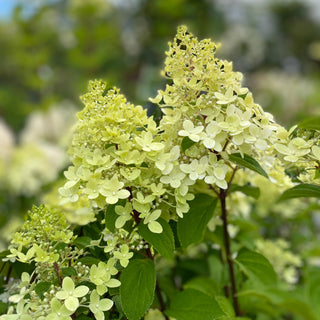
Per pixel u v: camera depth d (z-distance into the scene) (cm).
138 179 51
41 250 46
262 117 54
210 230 77
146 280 52
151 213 50
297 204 123
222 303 71
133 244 56
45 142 180
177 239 63
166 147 54
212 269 91
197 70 54
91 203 59
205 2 247
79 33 244
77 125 56
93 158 50
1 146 131
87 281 51
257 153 58
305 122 50
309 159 55
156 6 235
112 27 252
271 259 109
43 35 252
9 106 247
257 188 69
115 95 54
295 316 122
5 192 123
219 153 54
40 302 47
